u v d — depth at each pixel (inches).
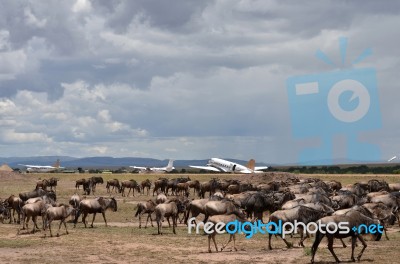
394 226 1487.5
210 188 2433.6
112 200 1606.8
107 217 1857.8
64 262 1016.2
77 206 1697.8
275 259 1021.8
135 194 2962.6
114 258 1054.4
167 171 6939.0
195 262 1005.8
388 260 984.9
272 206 1465.3
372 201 1455.5
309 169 7199.8
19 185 3558.1
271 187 2064.5
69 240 1280.8
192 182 2620.6
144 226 1609.3
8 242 1245.1
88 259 1044.5
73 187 3447.3
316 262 978.1
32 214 1444.4
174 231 1418.6
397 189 2059.5
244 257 1047.6
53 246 1197.1
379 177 4023.1
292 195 1485.0
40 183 2844.5
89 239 1299.2
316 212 1112.8
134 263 1005.2
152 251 1129.4
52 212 1366.9
